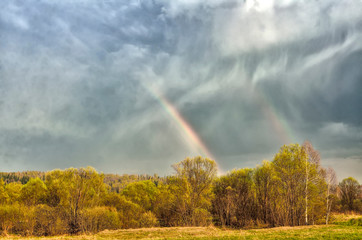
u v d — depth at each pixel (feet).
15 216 167.12
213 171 193.77
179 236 105.09
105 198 215.31
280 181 178.29
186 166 194.90
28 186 209.05
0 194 200.75
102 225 179.83
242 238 88.38
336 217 187.42
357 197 271.49
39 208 173.78
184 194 191.42
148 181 255.70
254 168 216.13
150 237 109.60
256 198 211.00
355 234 89.40
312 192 168.66
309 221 175.22
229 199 206.39
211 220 199.72
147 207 237.25
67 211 176.96
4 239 119.65
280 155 175.01
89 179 186.50
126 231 125.29
